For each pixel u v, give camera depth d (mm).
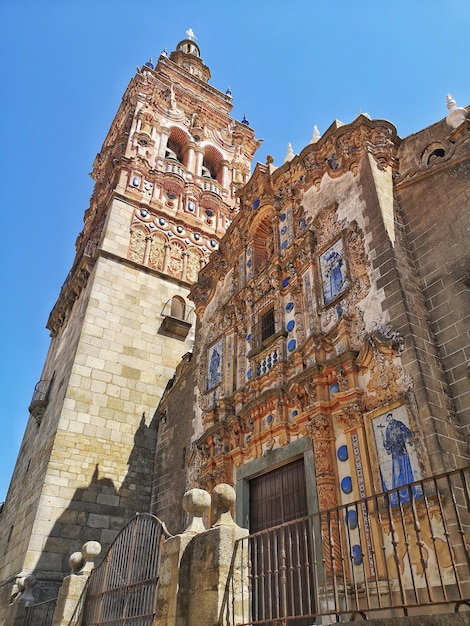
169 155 34562
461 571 8227
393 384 11047
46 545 18047
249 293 18609
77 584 11891
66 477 19672
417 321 11414
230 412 17094
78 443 20625
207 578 7543
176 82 39156
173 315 26984
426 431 9828
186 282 28594
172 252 29312
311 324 14516
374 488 10539
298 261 16359
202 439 17266
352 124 15875
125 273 26641
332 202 15773
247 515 14492
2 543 22203
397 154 15102
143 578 9195
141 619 8688
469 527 8523
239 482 15086
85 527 19094
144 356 24594
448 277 11672
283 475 13836
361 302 13016
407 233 13344
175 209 31141
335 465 11844
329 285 14555
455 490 8984
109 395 22516
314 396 12992
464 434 9969
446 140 13773
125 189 29547
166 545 8555
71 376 22062
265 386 15805
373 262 13039
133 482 21016
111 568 10898
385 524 9883
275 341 15961
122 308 25406
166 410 22312
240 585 7531
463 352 10633
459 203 12203
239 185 35969
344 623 6109
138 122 33594
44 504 18734
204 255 30547
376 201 13664
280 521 13227
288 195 18359
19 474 24562
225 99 41219
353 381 12086
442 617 5152
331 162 16688
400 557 9297
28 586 16750
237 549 7809
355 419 11625
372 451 10953
